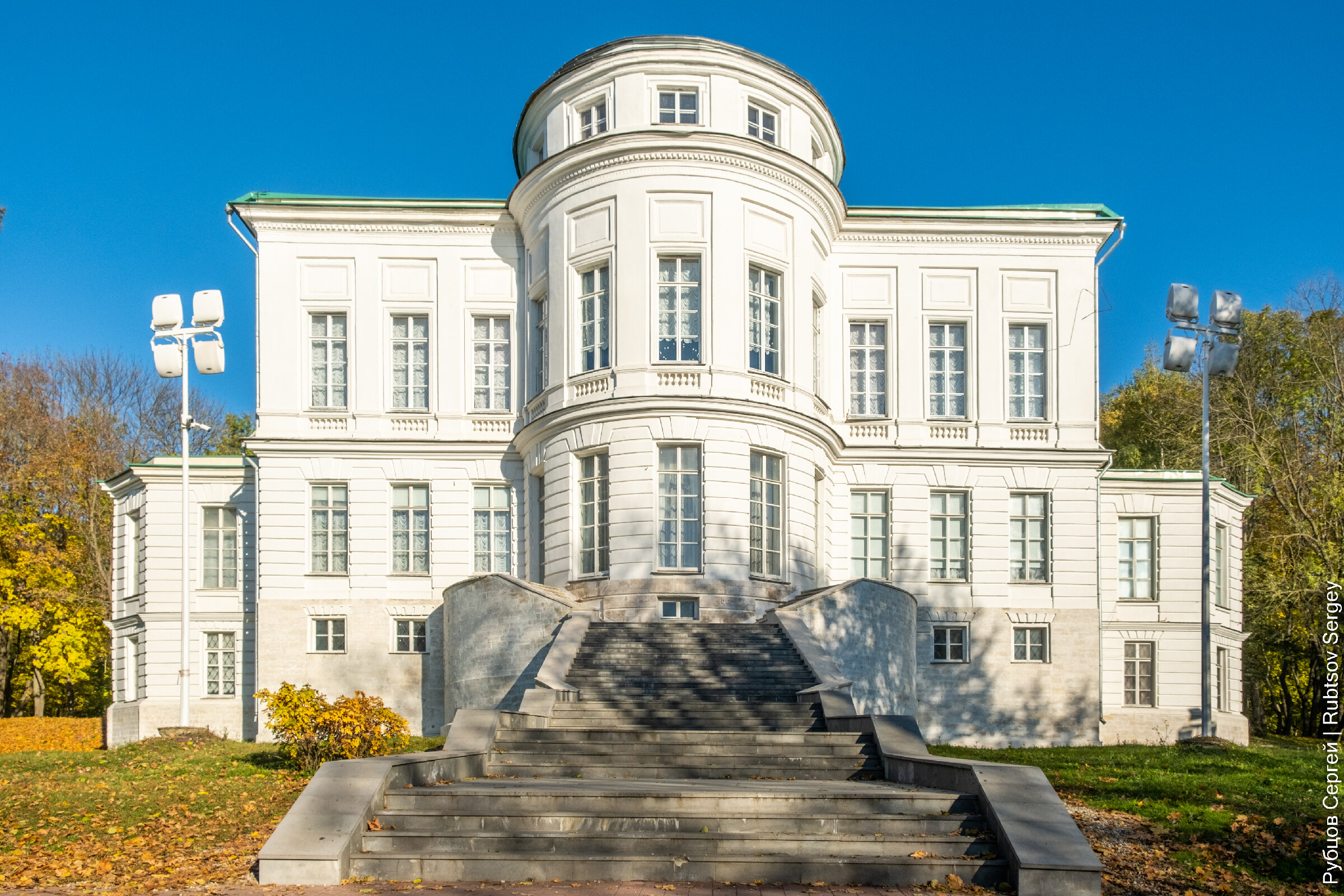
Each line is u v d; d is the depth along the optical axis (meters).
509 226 32.91
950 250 33.50
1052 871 11.18
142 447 57.59
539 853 11.85
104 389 57.31
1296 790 16.91
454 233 32.88
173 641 32.69
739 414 27.84
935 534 32.72
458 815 12.48
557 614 24.53
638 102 29.67
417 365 32.75
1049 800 12.44
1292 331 46.78
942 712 31.64
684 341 28.61
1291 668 47.69
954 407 33.25
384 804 12.94
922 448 32.53
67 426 50.28
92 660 47.62
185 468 28.80
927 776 14.22
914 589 32.16
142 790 17.50
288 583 31.45
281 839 11.62
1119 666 33.03
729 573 27.11
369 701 19.25
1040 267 33.53
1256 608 38.28
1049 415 33.06
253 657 32.44
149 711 32.16
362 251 32.72
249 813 15.34
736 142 28.69
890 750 15.59
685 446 27.86
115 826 14.51
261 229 32.66
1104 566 33.50
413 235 32.84
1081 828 14.23
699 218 28.64
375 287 32.62
